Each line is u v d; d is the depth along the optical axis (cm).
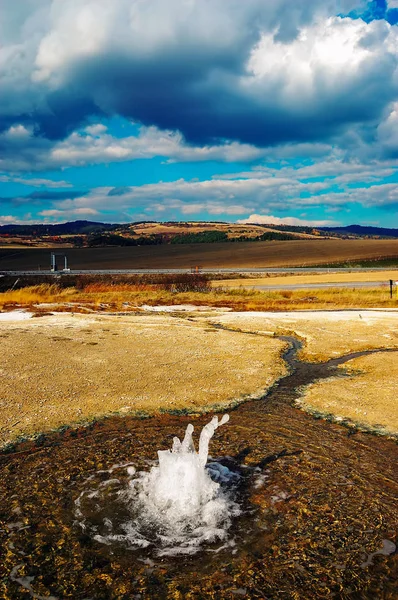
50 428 674
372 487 528
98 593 378
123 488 525
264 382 910
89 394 815
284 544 436
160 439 648
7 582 388
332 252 9775
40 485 527
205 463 552
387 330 1498
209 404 787
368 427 693
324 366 1047
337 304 2398
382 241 11706
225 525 464
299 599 372
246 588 383
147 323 1599
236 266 8094
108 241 16112
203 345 1232
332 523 464
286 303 2436
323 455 605
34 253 10762
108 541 439
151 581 391
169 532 454
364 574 399
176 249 11325
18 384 855
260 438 657
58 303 2288
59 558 416
